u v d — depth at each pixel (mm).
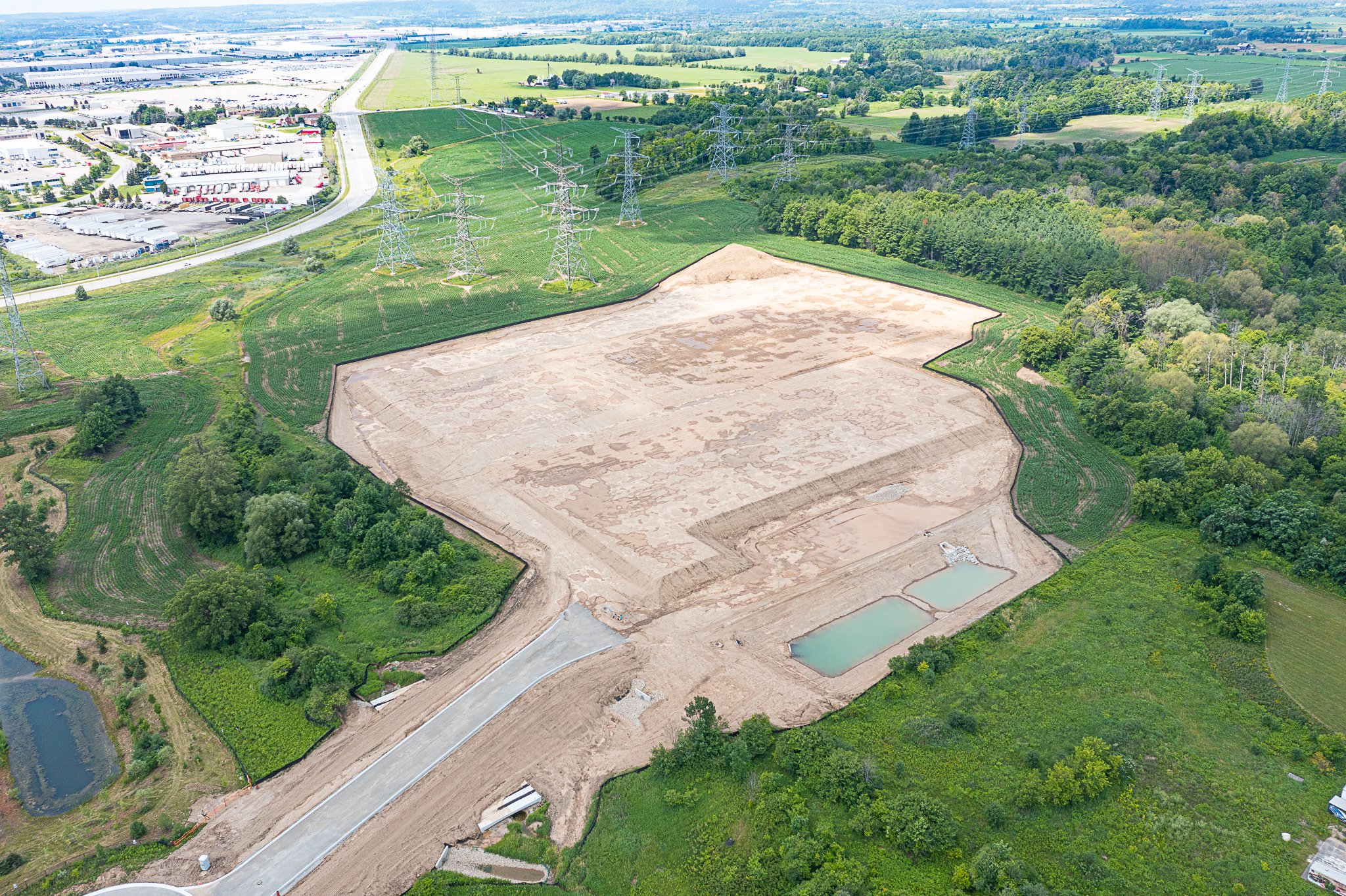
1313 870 77312
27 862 82188
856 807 84125
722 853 80938
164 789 89375
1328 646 105125
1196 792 85938
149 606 116625
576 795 88250
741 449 150625
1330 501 130625
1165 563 122125
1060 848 80500
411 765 91438
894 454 149875
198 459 133500
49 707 101375
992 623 109562
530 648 107500
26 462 152125
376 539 120688
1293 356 167500
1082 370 172500
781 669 104312
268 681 99375
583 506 135125
